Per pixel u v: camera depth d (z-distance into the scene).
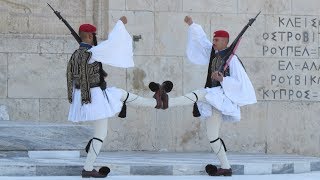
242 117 18.78
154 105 12.75
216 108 12.84
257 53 18.92
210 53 13.20
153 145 18.41
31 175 12.95
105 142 18.25
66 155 15.12
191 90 18.62
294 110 19.05
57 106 18.27
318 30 19.19
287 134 18.98
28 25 18.56
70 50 18.39
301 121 19.06
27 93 18.20
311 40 19.19
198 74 18.66
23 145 14.99
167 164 13.73
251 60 18.91
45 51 18.31
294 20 19.12
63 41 18.41
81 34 12.63
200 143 18.55
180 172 13.64
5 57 18.17
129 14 18.55
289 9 19.11
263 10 18.98
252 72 18.91
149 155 16.73
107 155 16.56
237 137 18.77
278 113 18.95
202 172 13.71
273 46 19.02
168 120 18.45
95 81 12.35
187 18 13.36
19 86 18.17
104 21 18.58
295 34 19.11
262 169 14.19
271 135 18.91
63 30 18.67
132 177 12.97
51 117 18.23
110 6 18.48
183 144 18.50
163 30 18.62
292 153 18.98
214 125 13.12
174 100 12.81
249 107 18.81
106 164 13.45
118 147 18.28
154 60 18.55
